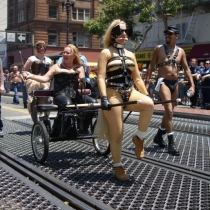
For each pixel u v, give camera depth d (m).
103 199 4.14
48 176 4.98
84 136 5.80
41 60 7.82
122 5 28.38
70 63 6.16
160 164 5.67
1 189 4.54
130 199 4.15
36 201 4.14
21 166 5.59
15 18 49.44
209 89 14.05
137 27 35.53
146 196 4.25
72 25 45.19
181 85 15.47
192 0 28.59
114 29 4.75
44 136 5.55
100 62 4.69
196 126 9.83
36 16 43.66
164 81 6.49
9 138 7.76
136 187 4.57
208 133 8.55
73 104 5.69
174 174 5.16
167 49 6.57
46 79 5.94
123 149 6.71
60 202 4.12
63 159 5.99
